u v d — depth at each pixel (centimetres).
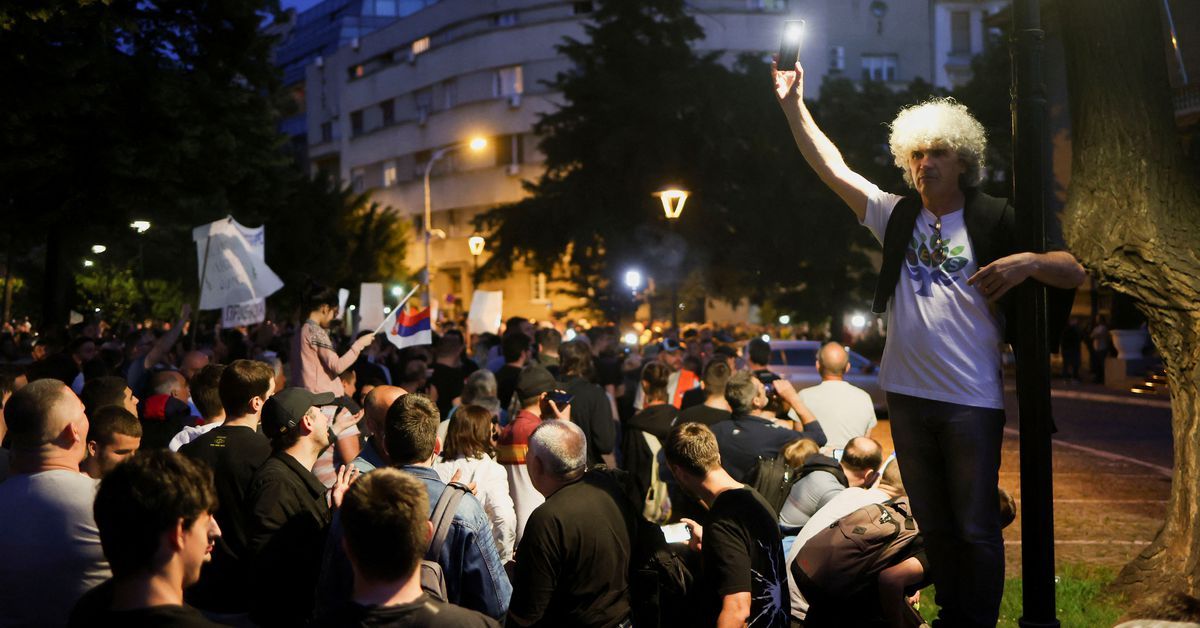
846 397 851
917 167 354
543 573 458
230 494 488
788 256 4184
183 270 3803
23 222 2277
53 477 406
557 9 6631
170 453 281
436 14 7225
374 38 7869
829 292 4328
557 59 6462
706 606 488
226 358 1386
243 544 481
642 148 4016
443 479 591
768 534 475
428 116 7138
